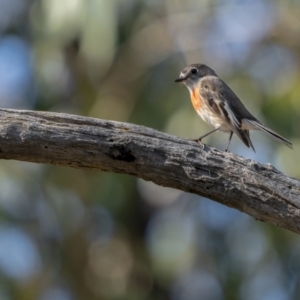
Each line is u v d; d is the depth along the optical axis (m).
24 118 7.09
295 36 14.77
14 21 16.05
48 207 14.84
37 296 14.69
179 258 15.06
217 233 15.58
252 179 7.12
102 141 7.11
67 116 7.15
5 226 14.17
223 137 13.45
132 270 16.11
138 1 14.57
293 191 7.09
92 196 14.91
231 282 15.06
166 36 15.17
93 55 13.20
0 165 14.00
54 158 7.17
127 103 15.30
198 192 7.27
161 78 15.46
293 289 15.05
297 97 13.70
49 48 14.33
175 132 13.91
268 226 14.58
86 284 15.37
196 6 14.57
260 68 14.91
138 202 16.34
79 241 15.25
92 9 12.77
